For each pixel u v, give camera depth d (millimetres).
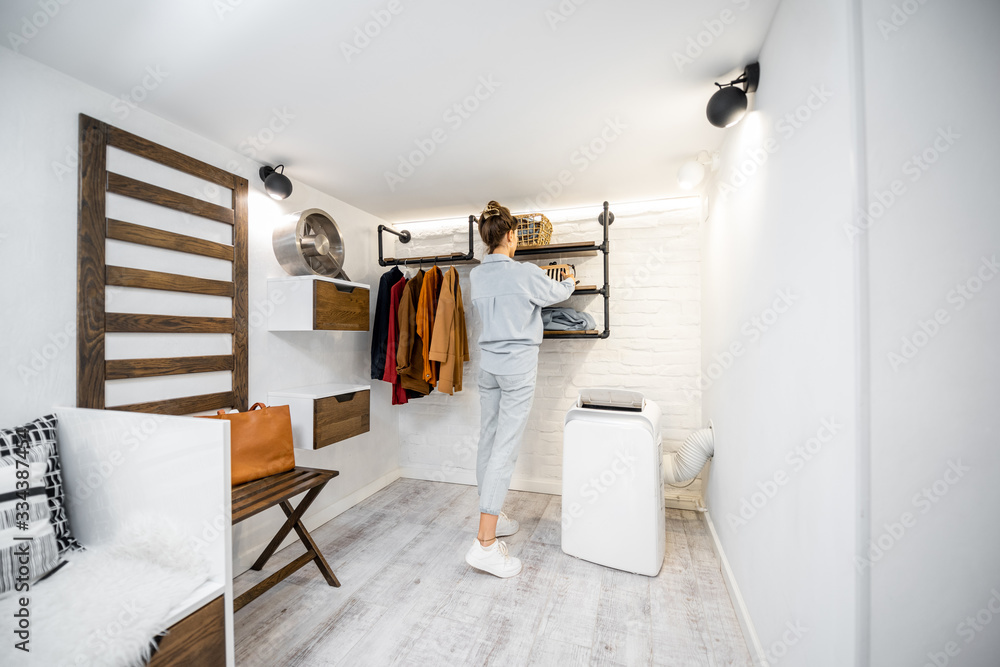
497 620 1668
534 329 2131
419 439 3398
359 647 1530
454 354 2719
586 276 2961
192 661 1068
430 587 1893
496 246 2191
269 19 1188
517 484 3133
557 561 2107
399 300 2885
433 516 2658
